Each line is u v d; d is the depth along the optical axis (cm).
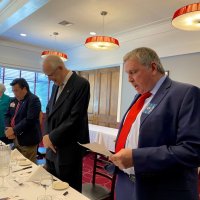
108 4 350
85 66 626
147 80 110
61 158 176
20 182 135
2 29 526
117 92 551
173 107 99
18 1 404
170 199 98
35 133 265
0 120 330
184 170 100
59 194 121
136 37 479
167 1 332
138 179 101
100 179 340
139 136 104
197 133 91
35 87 713
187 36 392
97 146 127
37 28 491
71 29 484
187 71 396
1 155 133
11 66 637
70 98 179
